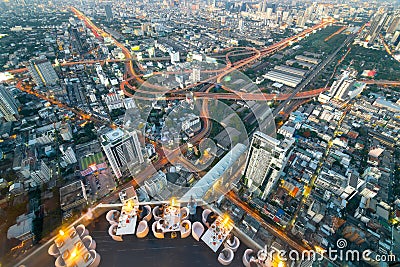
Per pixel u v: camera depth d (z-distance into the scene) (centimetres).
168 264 3697
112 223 4238
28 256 3928
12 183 11200
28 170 11150
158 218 4297
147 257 3778
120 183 11031
